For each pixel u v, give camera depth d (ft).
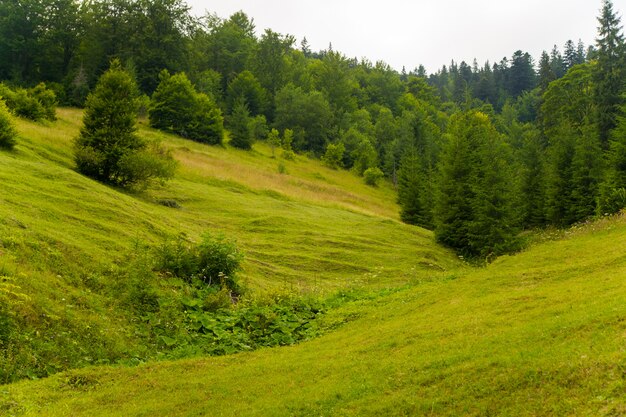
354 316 49.21
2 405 28.25
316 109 310.65
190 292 55.47
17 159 89.20
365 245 104.83
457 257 110.63
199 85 295.69
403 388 26.08
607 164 115.75
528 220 144.66
